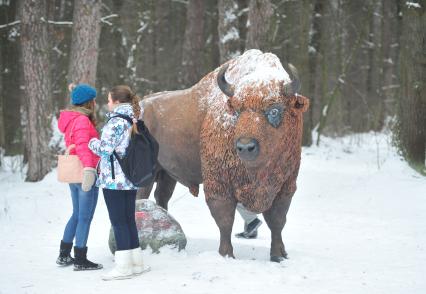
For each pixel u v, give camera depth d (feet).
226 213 24.59
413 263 25.17
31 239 30.68
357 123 106.32
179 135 27.35
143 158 22.13
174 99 28.58
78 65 53.16
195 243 29.14
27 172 53.57
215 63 87.40
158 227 25.89
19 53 65.72
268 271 22.77
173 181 31.96
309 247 28.96
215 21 87.10
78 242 23.59
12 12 63.93
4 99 65.82
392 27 110.11
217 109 24.52
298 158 24.47
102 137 21.90
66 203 43.60
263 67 23.54
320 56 85.76
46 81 53.16
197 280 21.44
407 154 55.47
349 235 32.35
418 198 43.24
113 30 77.56
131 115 22.35
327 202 44.86
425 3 54.03
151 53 95.09
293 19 79.10
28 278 22.29
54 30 63.31
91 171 22.68
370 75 109.40
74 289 20.58
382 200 43.91
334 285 21.15
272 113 22.20
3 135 67.46
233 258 24.93
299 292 20.13
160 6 94.07
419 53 54.29
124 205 22.29
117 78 79.41
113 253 25.96
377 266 24.48
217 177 24.23
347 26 99.76
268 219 25.26
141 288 20.52
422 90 54.29
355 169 61.41
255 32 58.39
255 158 21.68
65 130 23.91
